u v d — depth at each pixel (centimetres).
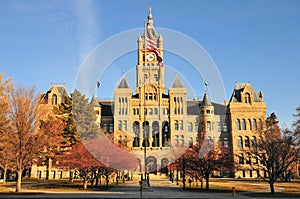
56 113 4788
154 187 3753
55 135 3422
